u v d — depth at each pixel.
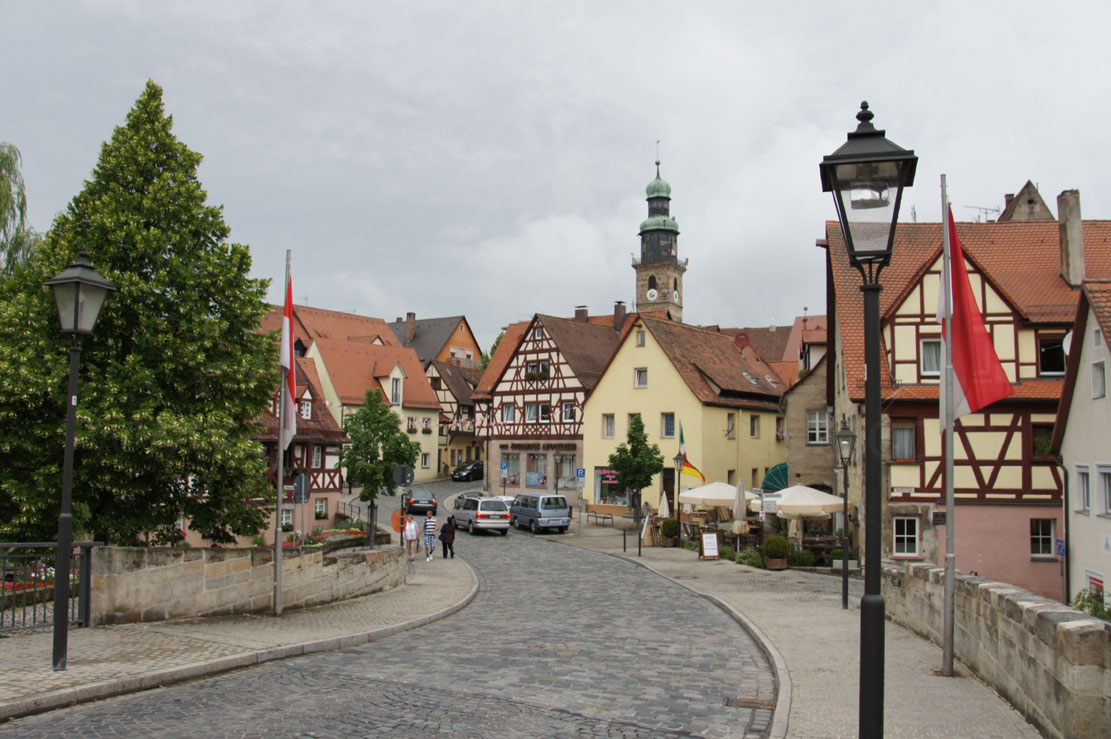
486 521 40.28
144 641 11.48
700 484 45.25
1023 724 8.10
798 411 39.19
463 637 13.98
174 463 18.34
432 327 97.62
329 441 44.28
